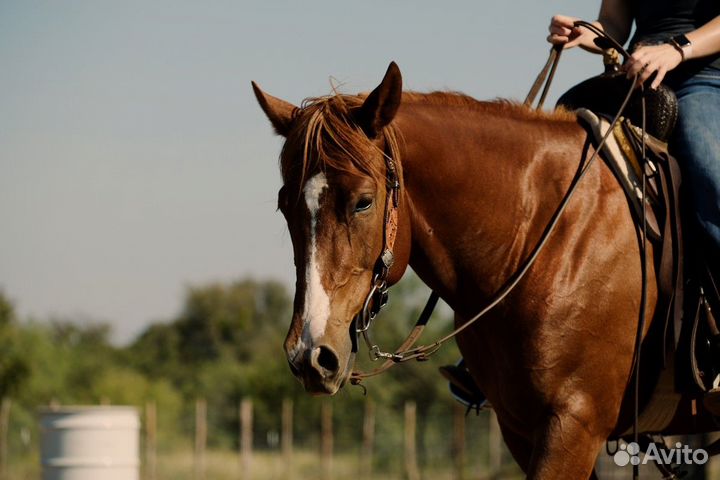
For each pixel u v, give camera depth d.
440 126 6.70
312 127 6.12
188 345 95.81
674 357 6.84
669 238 6.80
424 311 7.12
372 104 6.21
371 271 6.13
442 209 6.64
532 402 6.59
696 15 7.66
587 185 6.83
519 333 6.58
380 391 47.88
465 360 7.26
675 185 6.94
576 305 6.53
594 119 7.09
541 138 6.94
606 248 6.66
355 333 6.08
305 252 5.98
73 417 14.20
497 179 6.71
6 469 38.03
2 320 61.59
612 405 6.64
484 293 6.72
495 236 6.68
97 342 82.75
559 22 8.04
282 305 113.44
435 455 42.62
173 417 53.78
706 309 6.91
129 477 14.41
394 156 6.35
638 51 7.21
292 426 51.62
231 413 53.72
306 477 39.25
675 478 7.92
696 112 7.17
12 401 48.81
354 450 46.62
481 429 42.50
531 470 6.46
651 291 6.77
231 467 41.09
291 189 6.10
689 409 7.23
